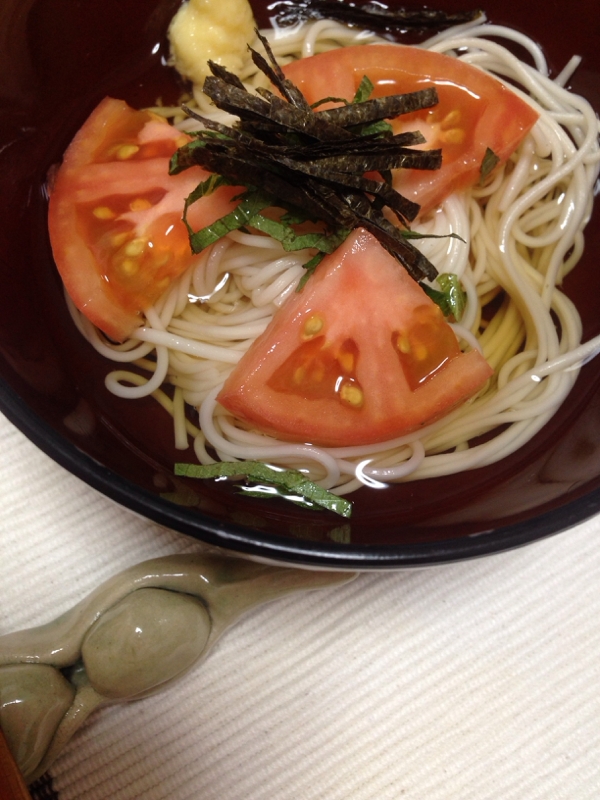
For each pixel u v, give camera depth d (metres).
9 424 0.16
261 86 0.18
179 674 0.15
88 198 0.16
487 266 0.18
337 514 0.15
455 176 0.17
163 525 0.13
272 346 0.15
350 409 0.15
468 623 0.16
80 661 0.15
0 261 0.15
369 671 0.16
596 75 0.18
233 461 0.16
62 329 0.16
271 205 0.15
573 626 0.16
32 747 0.14
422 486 0.16
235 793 0.15
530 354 0.17
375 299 0.15
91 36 0.17
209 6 0.17
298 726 0.15
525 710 0.16
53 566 0.16
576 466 0.15
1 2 0.14
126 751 0.15
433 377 0.15
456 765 0.15
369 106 0.15
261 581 0.15
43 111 0.16
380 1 0.19
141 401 0.16
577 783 0.15
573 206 0.18
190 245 0.15
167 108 0.18
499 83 0.17
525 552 0.17
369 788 0.15
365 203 0.15
